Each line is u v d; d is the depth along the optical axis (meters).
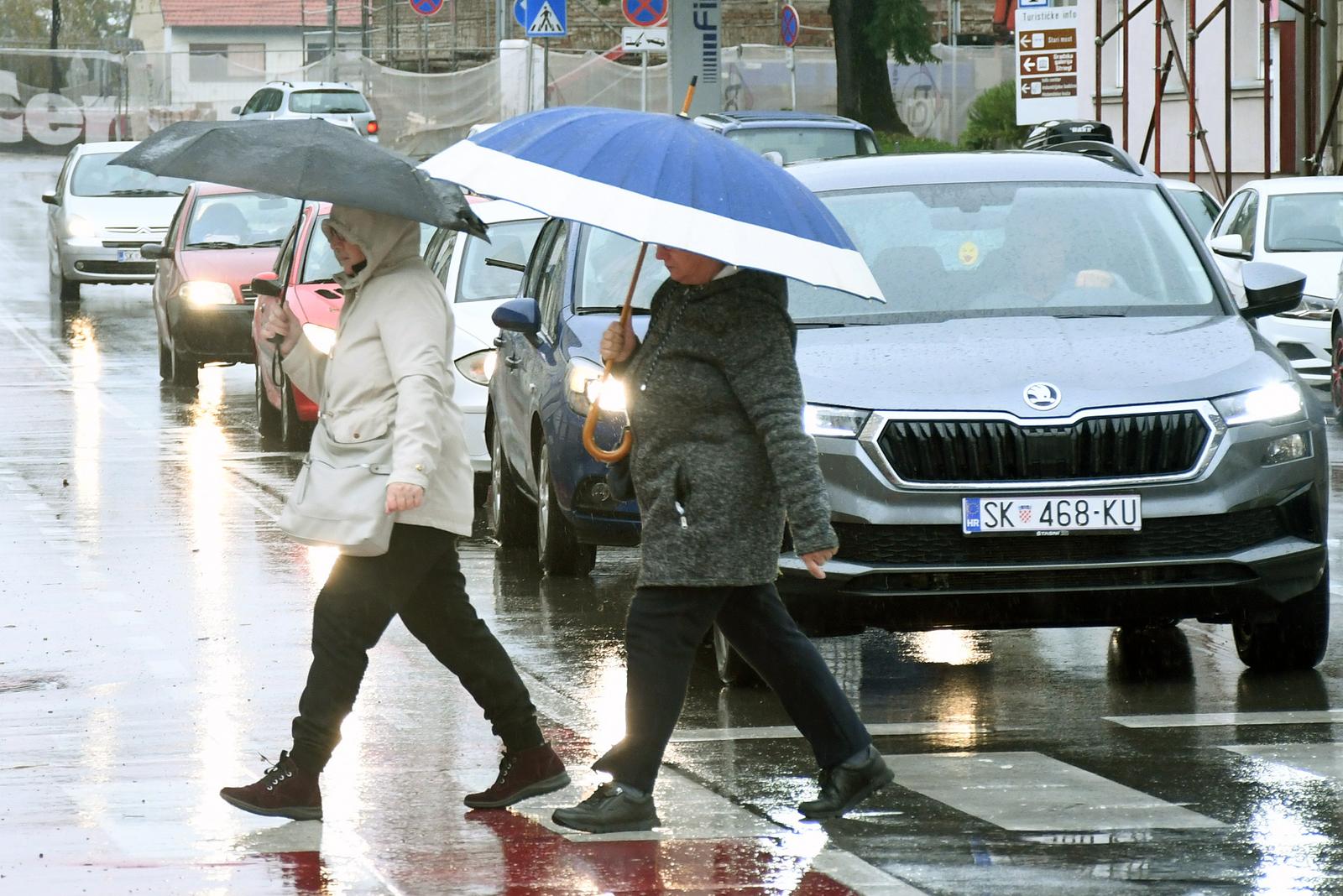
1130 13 96.12
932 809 20.41
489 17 186.50
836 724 19.94
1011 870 18.19
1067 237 30.50
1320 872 18.08
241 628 31.36
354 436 20.03
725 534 19.23
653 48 97.44
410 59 184.75
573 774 22.28
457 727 24.61
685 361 19.22
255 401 66.00
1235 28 100.81
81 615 32.44
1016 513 25.64
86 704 26.14
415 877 18.12
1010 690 26.78
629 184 18.44
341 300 53.81
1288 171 88.44
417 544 20.16
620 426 31.23
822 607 25.78
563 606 33.28
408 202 19.67
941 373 26.44
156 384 70.81
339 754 23.20
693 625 19.52
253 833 19.69
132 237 98.69
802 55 154.50
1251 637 27.72
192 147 19.94
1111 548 25.89
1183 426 26.03
